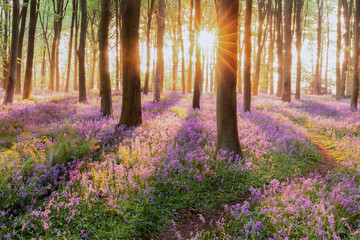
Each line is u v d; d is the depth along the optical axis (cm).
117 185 475
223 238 366
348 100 2611
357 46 1677
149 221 422
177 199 495
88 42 4197
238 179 603
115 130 883
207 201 507
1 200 387
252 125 1080
